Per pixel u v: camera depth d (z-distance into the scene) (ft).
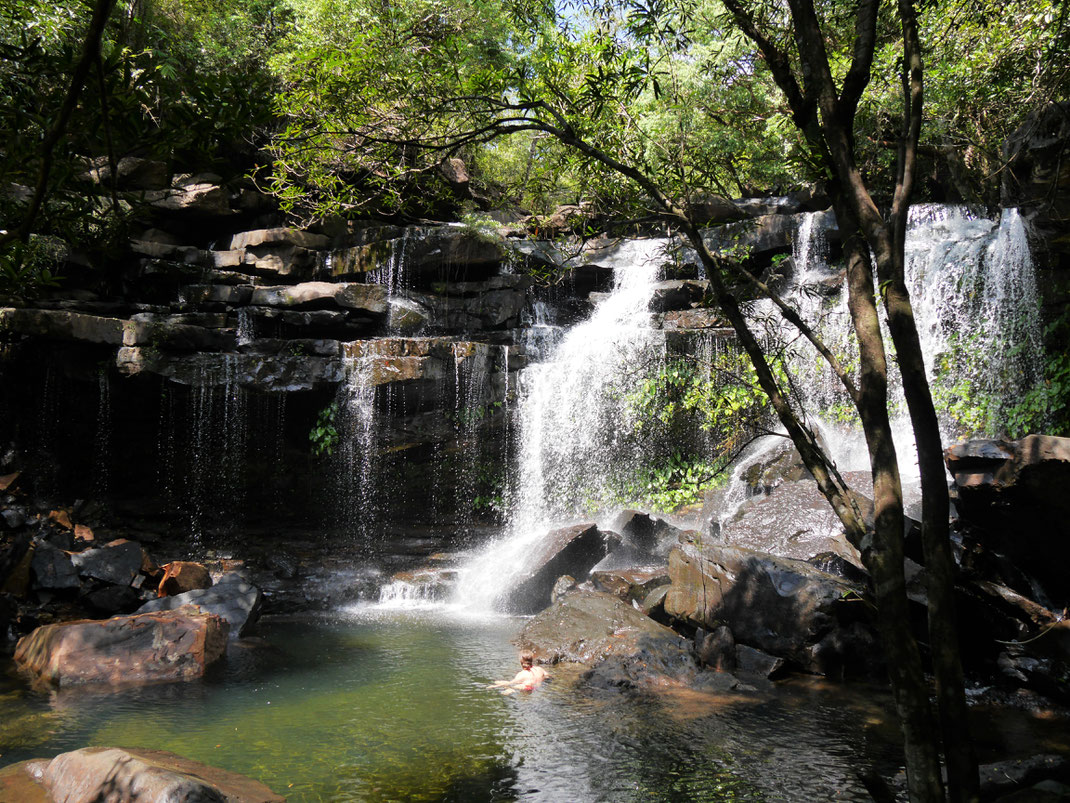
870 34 12.18
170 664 30.27
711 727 24.36
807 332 13.83
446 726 24.32
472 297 61.62
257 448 51.49
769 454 48.32
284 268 57.98
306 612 44.06
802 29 12.40
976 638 30.09
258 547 50.03
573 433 56.34
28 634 34.12
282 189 18.47
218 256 55.93
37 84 8.19
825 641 30.81
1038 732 23.81
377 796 18.89
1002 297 45.70
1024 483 28.37
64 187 8.41
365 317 56.08
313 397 51.39
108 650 30.27
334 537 53.16
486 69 17.26
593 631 33.35
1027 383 44.21
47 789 17.97
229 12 67.36
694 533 36.50
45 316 43.19
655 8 17.16
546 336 59.98
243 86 8.44
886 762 21.33
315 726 24.29
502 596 44.37
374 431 52.70
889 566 10.43
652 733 23.70
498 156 81.20
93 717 24.93
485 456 55.21
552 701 27.12
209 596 38.34
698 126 47.34
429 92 16.94
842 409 50.90
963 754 9.62
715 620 33.58
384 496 54.29
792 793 19.17
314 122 17.08
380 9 52.65
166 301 53.16
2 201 8.55
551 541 44.91
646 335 54.13
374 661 32.78
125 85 8.16
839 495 12.76
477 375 54.03
